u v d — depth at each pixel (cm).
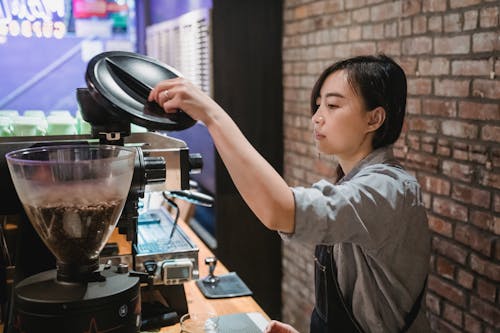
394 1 252
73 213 104
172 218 207
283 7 367
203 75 380
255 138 376
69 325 102
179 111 120
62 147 117
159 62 137
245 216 382
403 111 150
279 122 378
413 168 244
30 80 418
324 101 147
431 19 228
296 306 369
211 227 420
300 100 351
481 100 202
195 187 218
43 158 117
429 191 234
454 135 217
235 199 379
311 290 344
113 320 105
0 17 353
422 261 143
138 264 165
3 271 147
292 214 118
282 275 393
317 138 150
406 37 245
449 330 225
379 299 144
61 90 427
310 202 118
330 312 150
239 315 170
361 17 280
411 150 245
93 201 105
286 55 367
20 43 411
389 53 258
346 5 293
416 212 138
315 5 325
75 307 101
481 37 201
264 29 368
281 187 118
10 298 135
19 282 118
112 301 105
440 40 223
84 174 103
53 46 419
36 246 133
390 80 144
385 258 137
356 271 146
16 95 416
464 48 210
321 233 119
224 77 365
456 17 213
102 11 430
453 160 219
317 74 328
